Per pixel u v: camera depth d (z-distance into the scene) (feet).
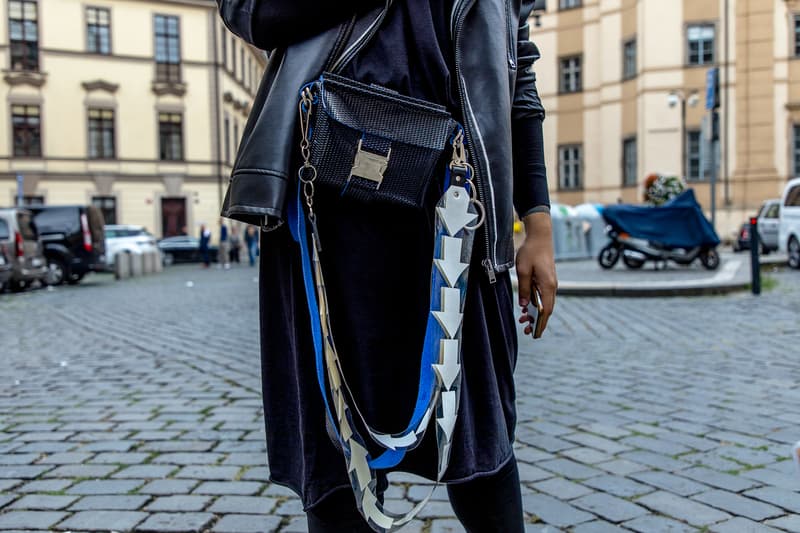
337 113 3.58
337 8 3.70
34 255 50.83
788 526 7.64
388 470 4.14
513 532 4.24
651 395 13.78
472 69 3.77
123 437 11.48
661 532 7.55
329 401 3.90
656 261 50.01
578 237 71.05
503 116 3.81
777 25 94.22
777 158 94.89
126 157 116.78
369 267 3.84
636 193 100.48
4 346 22.26
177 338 23.00
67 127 113.29
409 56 3.76
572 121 109.19
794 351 18.33
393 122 3.62
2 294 47.19
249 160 3.68
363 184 3.67
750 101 94.94
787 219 52.75
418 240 3.86
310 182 3.65
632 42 100.94
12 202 110.83
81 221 57.21
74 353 20.45
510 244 3.95
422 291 3.88
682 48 95.76
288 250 4.08
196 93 120.98
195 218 121.49
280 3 3.69
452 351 3.61
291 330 4.10
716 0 94.99
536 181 4.33
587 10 106.83
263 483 9.27
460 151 3.74
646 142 97.71
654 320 25.00
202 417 12.68
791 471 9.33
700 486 8.86
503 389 4.18
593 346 19.79
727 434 11.07
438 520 7.93
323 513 4.07
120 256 64.80
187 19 119.96
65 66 112.98
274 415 4.27
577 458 10.05
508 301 4.29
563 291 34.04
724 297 32.07
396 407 3.89
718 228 95.86
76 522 8.04
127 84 116.67
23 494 8.94
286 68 3.74
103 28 115.14
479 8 3.83
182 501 8.66
